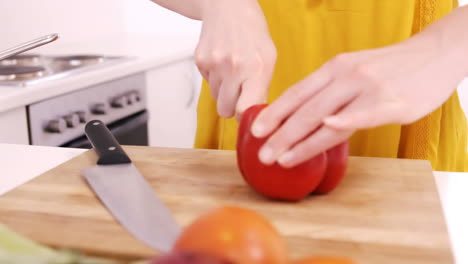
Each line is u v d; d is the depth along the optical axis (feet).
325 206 2.03
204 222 1.22
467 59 1.92
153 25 8.33
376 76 1.77
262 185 2.04
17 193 2.15
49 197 2.11
